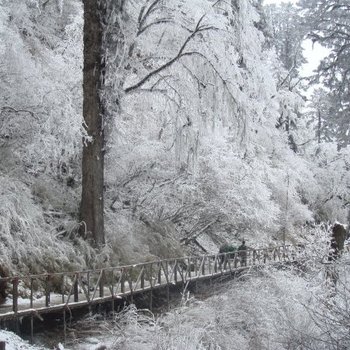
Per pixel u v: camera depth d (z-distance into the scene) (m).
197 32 18.16
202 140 21.67
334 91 24.45
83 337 11.84
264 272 16.39
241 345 11.82
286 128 37.47
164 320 12.07
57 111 14.30
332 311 9.23
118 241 17.58
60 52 19.47
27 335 11.41
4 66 14.55
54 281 13.85
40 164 16.58
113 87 16.72
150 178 20.88
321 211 38.16
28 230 14.01
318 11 24.03
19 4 16.75
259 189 24.11
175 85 18.70
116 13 16.55
